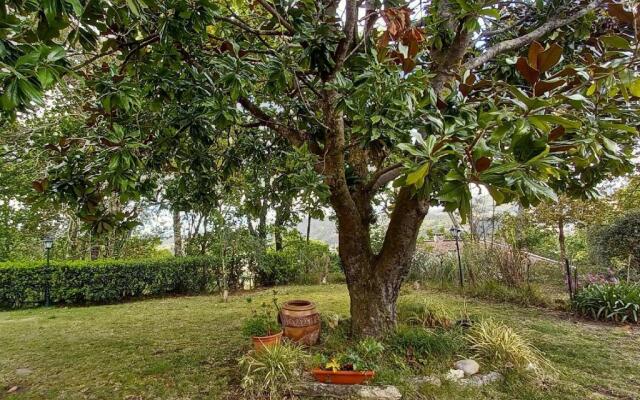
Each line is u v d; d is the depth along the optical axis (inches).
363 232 135.3
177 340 159.0
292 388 106.7
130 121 116.6
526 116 50.4
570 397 104.3
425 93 86.6
